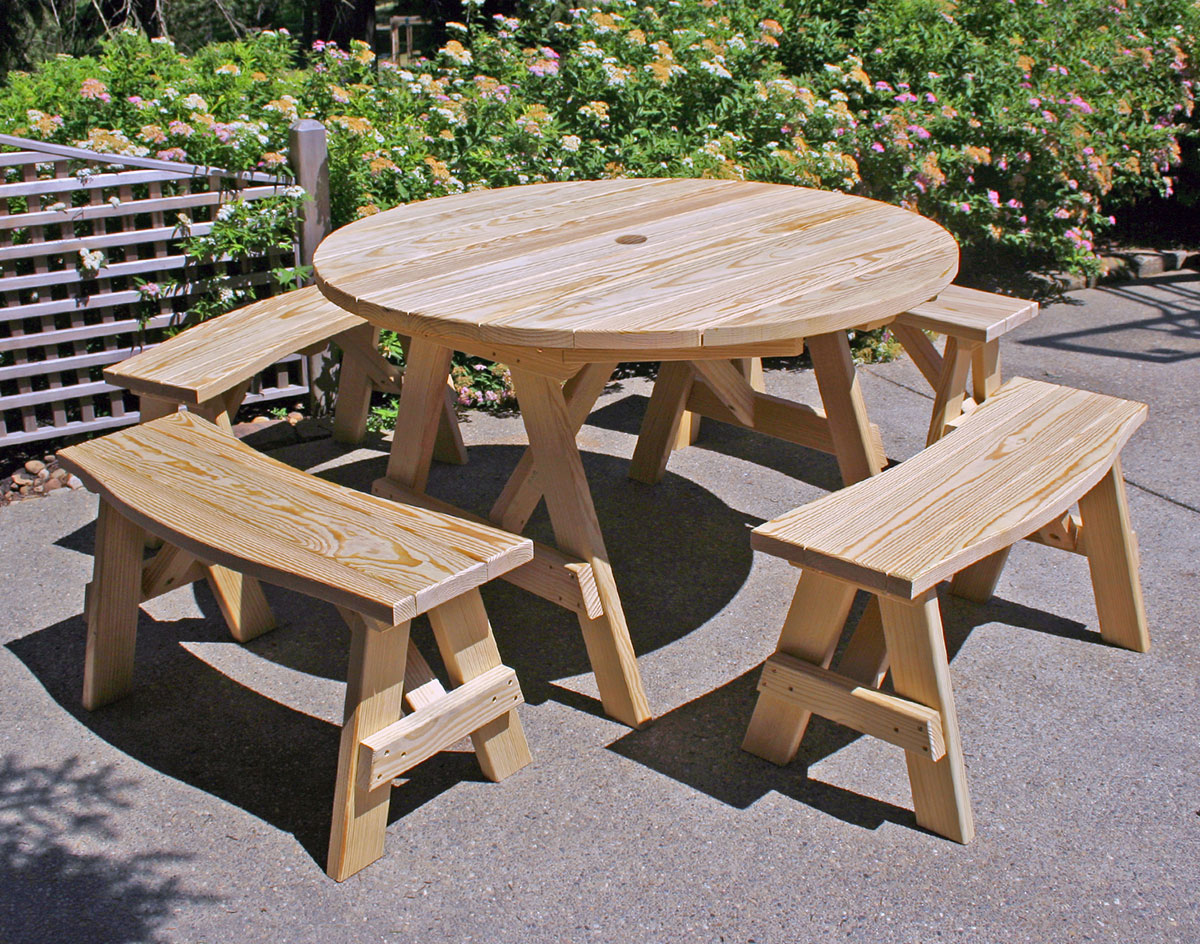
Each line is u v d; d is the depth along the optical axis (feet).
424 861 7.06
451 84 16.42
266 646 9.43
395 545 6.93
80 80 14.48
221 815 7.48
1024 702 8.57
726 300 7.75
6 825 7.34
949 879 6.87
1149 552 10.87
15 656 9.22
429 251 9.32
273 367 14.17
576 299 7.87
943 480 7.63
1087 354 16.46
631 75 16.46
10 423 13.69
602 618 8.16
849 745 8.15
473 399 14.46
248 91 14.61
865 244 9.25
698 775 7.84
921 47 18.20
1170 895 6.73
